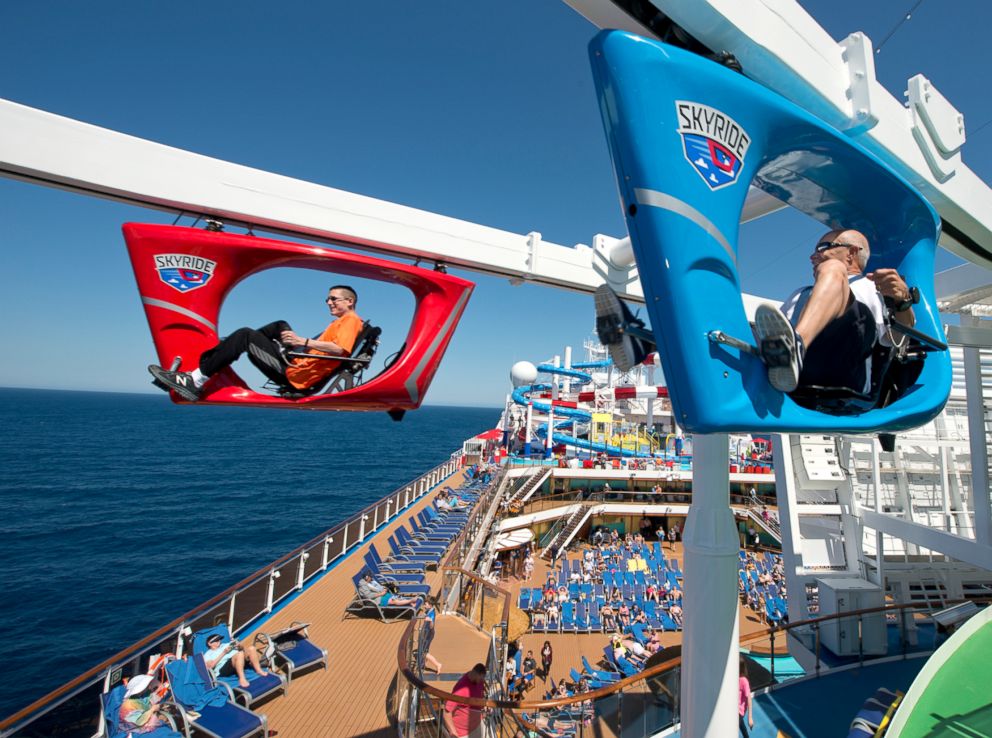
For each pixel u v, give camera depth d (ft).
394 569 42.06
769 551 83.82
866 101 7.95
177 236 7.52
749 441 106.42
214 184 9.23
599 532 86.07
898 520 28.99
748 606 60.70
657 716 18.60
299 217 9.91
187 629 24.08
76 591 83.82
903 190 7.90
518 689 38.04
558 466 91.61
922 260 8.36
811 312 6.51
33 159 7.89
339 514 142.51
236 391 8.25
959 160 10.43
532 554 76.64
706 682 11.14
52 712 17.01
